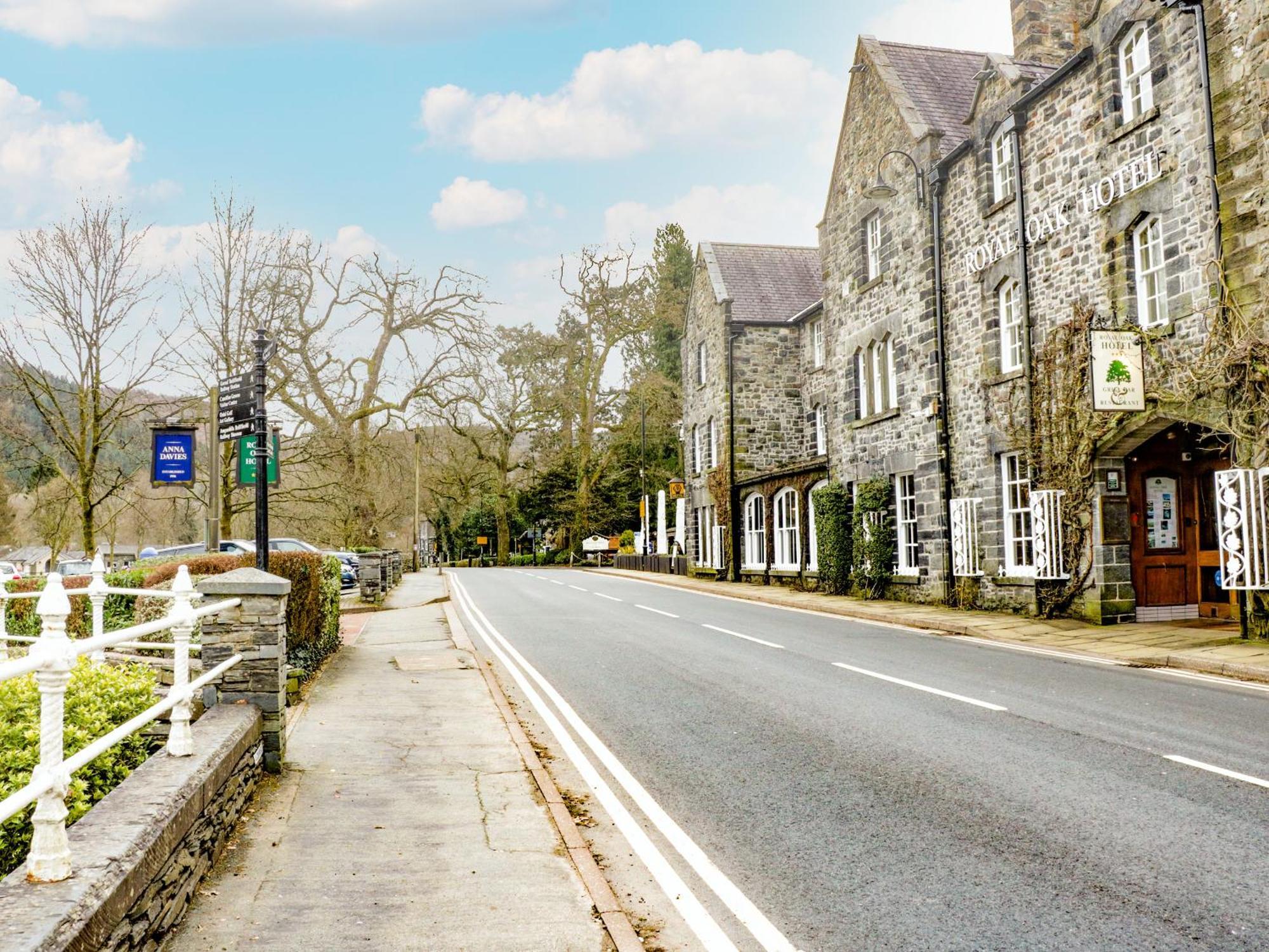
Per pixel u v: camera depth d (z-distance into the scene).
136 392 21.69
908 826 5.55
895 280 20.95
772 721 8.46
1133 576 15.17
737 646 13.63
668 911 4.45
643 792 6.43
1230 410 12.34
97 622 8.00
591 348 54.41
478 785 6.39
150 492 31.92
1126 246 14.35
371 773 6.71
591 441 54.59
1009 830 5.43
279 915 4.20
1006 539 17.25
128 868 3.37
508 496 58.41
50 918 2.86
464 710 9.02
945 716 8.48
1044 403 16.02
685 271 62.81
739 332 31.88
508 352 53.84
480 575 39.00
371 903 4.36
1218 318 12.40
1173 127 13.34
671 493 39.38
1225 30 12.39
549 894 4.49
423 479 57.34
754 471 31.44
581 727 8.49
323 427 31.47
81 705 5.79
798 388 32.19
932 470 19.28
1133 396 13.38
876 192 18.38
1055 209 15.78
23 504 44.69
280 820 5.60
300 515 28.73
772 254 34.94
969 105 21.25
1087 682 10.14
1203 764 6.71
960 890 4.58
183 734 4.90
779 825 5.66
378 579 22.77
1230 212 12.29
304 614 10.66
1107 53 14.65
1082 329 15.01
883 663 11.73
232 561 13.12
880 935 4.11
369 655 13.04
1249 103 12.05
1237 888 4.49
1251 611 12.23
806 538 25.45
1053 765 6.75
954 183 18.94
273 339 24.95
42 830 3.19
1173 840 5.16
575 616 18.77
